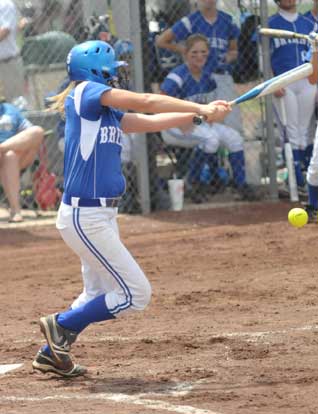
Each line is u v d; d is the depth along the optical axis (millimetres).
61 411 12125
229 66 31781
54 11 31828
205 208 31625
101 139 13641
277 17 32094
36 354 15758
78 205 13586
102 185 13594
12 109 30125
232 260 23859
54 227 29562
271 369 14102
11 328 17984
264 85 14547
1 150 29469
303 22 32188
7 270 24156
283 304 19000
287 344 15680
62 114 15492
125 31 30859
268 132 32594
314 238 25859
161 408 12203
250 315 18156
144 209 31250
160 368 14484
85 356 15492
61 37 31500
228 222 29406
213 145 31531
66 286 22000
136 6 30438
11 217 30047
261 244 25656
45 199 31312
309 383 13219
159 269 23234
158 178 31891
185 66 30859
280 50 32219
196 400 12578
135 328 17453
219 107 14055
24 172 31859
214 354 15242
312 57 21266
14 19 31234
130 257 13805
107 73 14070
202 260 24078
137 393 13094
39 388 13594
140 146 31078
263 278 21578
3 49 31203
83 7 31234
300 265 22797
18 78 31562
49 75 31719
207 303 19438
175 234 27922
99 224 13586
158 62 31859
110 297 13805
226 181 32781
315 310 18297
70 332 14078
